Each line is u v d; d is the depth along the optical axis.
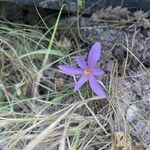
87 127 0.26
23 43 0.30
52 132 0.25
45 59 0.28
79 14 0.31
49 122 0.26
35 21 0.33
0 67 0.30
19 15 0.33
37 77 0.28
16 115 0.27
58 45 0.30
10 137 0.25
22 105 0.27
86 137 0.25
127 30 0.30
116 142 0.25
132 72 0.29
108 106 0.27
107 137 0.26
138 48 0.29
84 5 0.31
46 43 0.31
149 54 0.29
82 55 0.30
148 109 0.27
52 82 0.29
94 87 0.26
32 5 0.31
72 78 0.29
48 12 0.32
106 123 0.26
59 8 0.31
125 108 0.27
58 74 0.29
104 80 0.28
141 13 0.30
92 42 0.30
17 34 0.30
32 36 0.30
